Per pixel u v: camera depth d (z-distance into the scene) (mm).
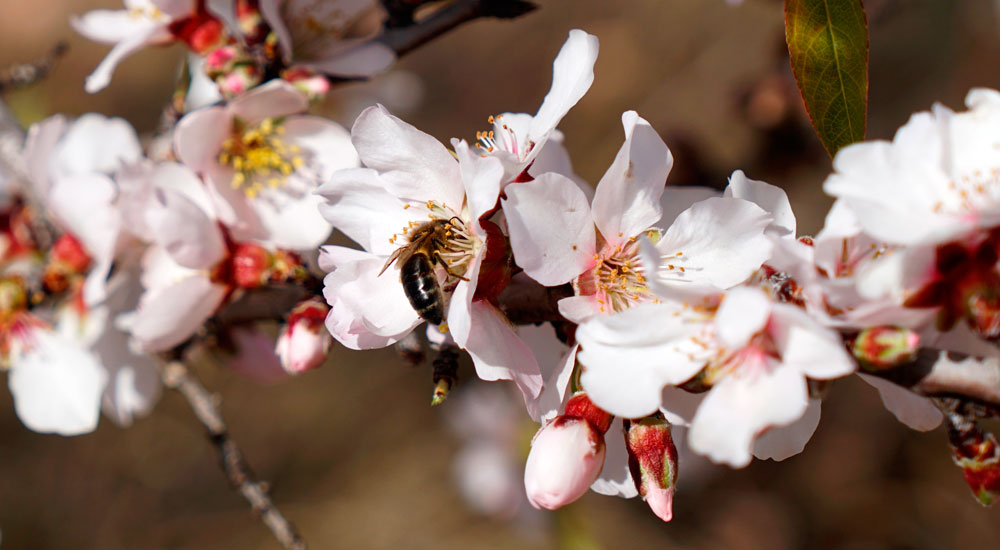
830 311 255
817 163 528
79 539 745
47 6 1061
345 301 274
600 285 270
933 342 256
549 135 272
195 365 777
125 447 769
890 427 656
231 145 320
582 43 277
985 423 566
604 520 666
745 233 269
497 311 271
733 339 248
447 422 776
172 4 328
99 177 332
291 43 330
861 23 274
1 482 739
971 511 632
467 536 734
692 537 658
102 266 326
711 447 250
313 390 794
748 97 530
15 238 357
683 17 764
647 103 762
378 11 336
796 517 654
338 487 772
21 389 346
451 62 877
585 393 273
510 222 264
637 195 271
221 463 352
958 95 589
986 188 251
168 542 753
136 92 940
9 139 366
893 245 258
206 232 309
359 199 281
